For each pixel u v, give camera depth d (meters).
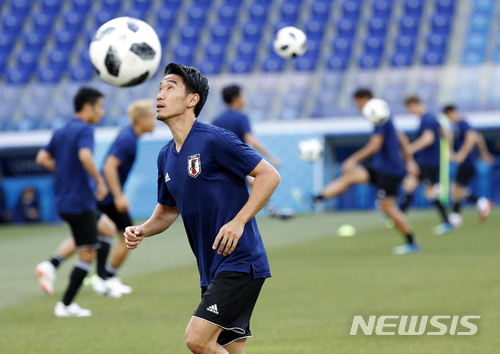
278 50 18.02
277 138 68.94
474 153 44.81
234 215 10.69
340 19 87.94
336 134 68.31
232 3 92.44
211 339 10.34
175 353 14.84
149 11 92.12
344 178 34.03
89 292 24.81
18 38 89.19
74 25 91.06
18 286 26.70
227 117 29.64
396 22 86.88
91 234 20.16
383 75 72.81
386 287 22.83
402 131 67.69
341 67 81.69
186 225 11.10
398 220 32.59
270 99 72.44
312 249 36.28
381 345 15.23
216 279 10.52
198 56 85.00
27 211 69.62
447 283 23.17
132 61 15.00
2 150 72.06
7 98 74.69
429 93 70.88
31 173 72.94
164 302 21.80
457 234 40.56
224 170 10.71
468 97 70.06
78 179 20.09
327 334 16.38
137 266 32.16
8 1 93.88
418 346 15.09
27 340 16.58
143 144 69.31
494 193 69.12
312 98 72.19
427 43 83.56
